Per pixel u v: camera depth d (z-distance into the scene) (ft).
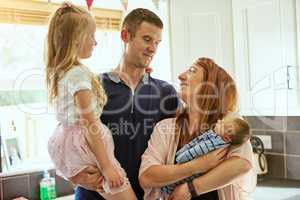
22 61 7.93
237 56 8.79
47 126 8.21
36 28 7.99
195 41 8.80
